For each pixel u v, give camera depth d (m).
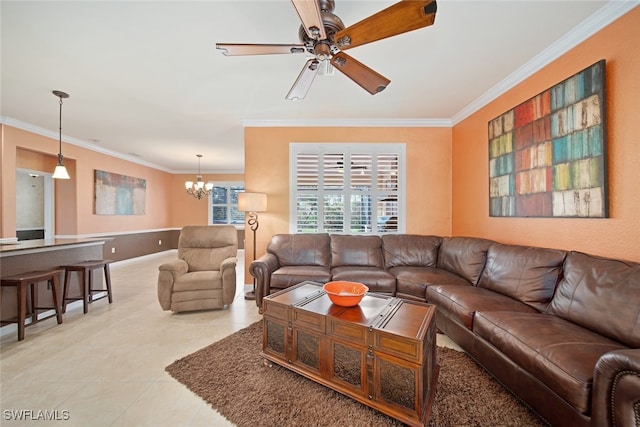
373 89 2.00
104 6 1.66
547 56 2.18
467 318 1.95
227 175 8.14
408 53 2.20
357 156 3.88
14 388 1.70
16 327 2.54
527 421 1.43
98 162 5.35
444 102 3.21
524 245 2.47
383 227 3.89
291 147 3.88
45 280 2.67
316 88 2.80
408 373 1.39
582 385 1.13
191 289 2.98
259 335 2.46
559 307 1.75
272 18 1.78
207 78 2.58
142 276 4.80
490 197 2.94
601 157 1.76
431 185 3.86
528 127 2.38
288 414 1.48
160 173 7.48
